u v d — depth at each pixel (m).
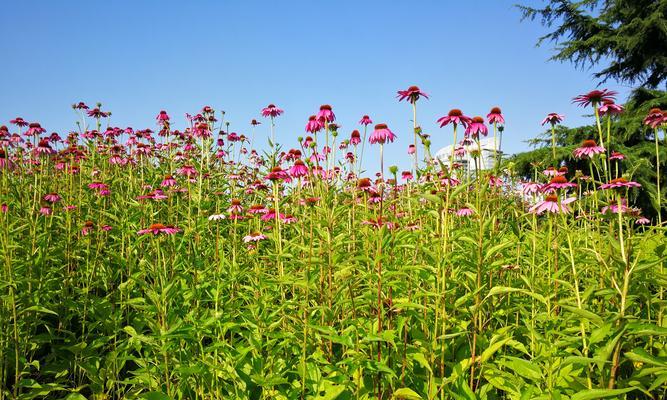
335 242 3.53
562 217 3.00
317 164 4.18
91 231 5.16
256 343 2.98
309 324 3.00
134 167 7.84
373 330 2.98
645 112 15.50
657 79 18.28
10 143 6.17
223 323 3.18
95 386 3.52
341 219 5.00
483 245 3.11
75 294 4.63
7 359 3.52
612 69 18.94
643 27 16.16
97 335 4.18
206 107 8.29
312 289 3.62
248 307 3.27
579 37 19.11
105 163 7.47
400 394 2.82
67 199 5.55
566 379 2.78
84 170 6.70
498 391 3.30
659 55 17.02
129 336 4.08
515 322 3.75
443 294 2.80
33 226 4.37
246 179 7.40
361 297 3.29
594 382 2.79
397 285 3.23
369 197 4.44
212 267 4.23
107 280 4.75
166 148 8.74
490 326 3.49
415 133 3.58
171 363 3.30
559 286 3.53
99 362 3.77
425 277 3.20
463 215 4.20
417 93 3.57
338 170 5.52
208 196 6.43
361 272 3.35
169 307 3.27
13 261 3.82
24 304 3.78
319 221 3.81
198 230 5.03
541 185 3.99
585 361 2.37
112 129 7.96
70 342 4.10
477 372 3.19
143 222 5.22
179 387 3.18
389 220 3.65
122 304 3.93
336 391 2.87
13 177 6.20
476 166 3.28
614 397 2.47
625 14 17.58
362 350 3.06
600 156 3.29
